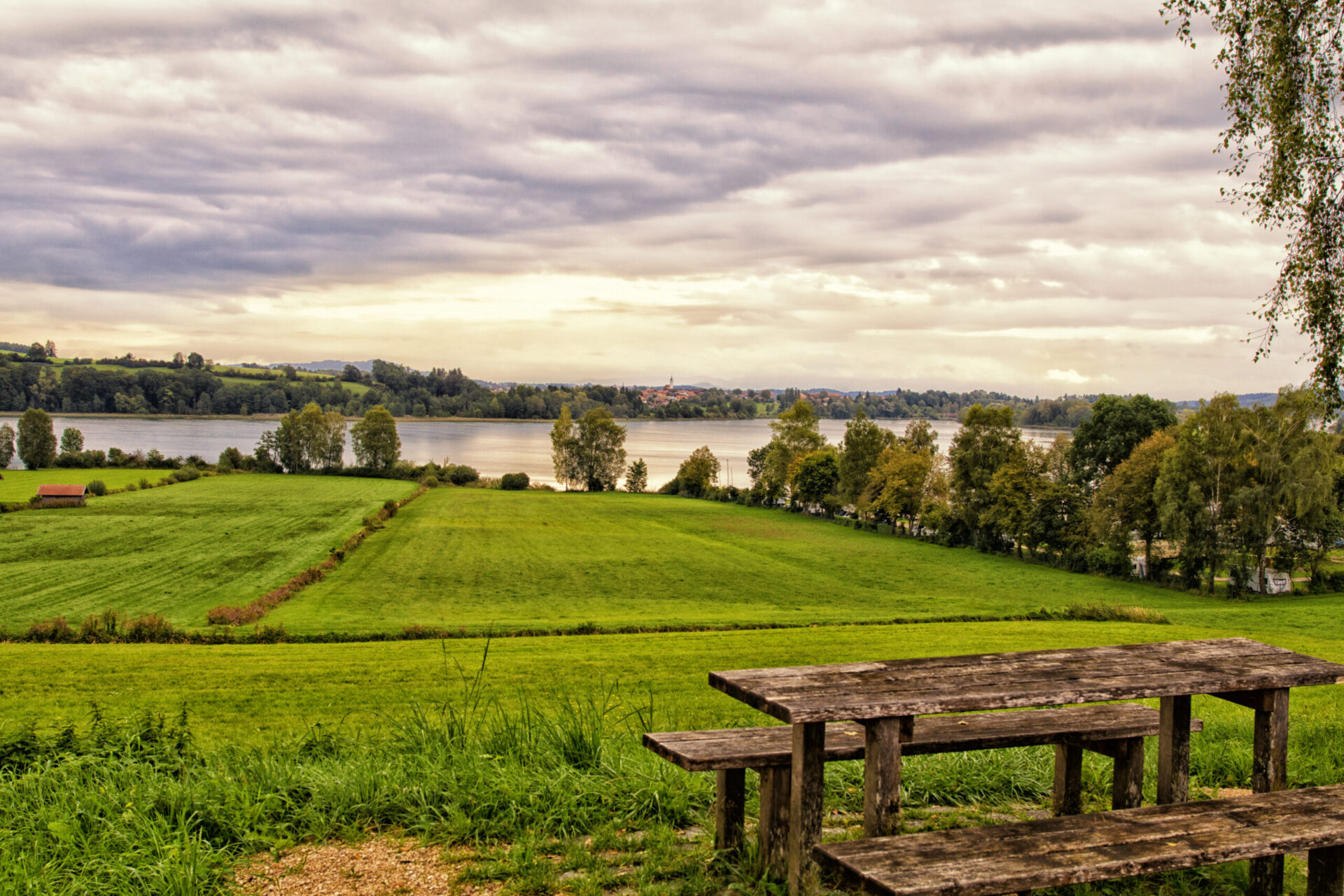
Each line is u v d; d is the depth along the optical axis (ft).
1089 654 15.70
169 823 14.94
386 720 23.81
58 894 12.74
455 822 15.69
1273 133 32.55
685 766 13.28
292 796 16.97
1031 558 241.76
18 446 425.28
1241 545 184.03
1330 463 170.91
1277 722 15.05
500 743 19.80
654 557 235.81
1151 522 202.39
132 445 574.97
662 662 101.96
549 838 15.52
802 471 343.87
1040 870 10.91
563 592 186.70
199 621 142.41
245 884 13.67
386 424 440.45
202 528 257.55
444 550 236.22
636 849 15.24
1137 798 16.24
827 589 195.21
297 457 445.78
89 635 123.03
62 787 17.42
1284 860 16.19
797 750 12.45
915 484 284.61
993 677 13.82
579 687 85.81
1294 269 32.48
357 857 14.80
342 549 223.71
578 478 440.45
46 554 212.84
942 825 17.20
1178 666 14.94
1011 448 250.16
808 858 12.39
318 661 104.12
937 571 220.23
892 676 13.70
